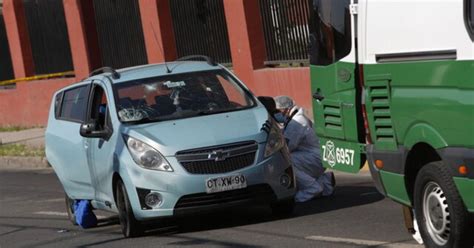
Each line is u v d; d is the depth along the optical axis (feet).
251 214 51.06
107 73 52.65
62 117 56.54
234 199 45.29
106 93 50.65
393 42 36.14
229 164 45.37
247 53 92.17
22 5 127.85
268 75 89.81
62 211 62.39
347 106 41.45
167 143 45.65
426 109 34.01
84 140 51.70
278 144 46.80
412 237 40.42
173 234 47.29
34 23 126.31
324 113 44.01
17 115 129.90
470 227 33.47
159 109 49.06
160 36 104.22
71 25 118.42
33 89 125.90
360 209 49.62
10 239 52.13
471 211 32.55
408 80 35.19
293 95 87.10
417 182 35.68
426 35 33.94
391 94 36.55
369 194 54.85
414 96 34.83
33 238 51.65
